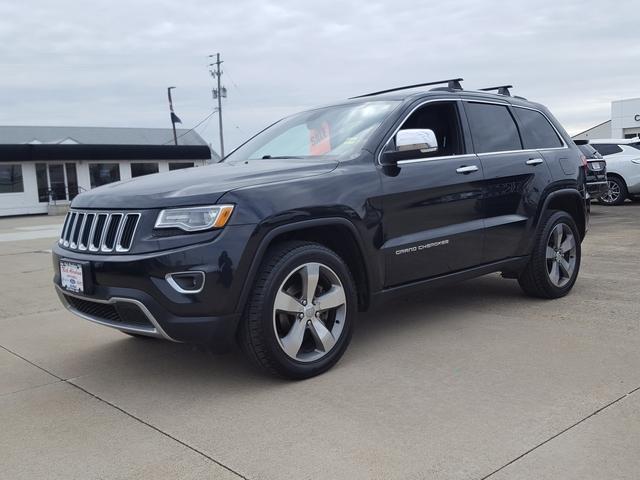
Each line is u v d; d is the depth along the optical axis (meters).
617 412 3.31
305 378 3.96
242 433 3.25
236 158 5.15
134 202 3.74
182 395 3.83
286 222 3.78
